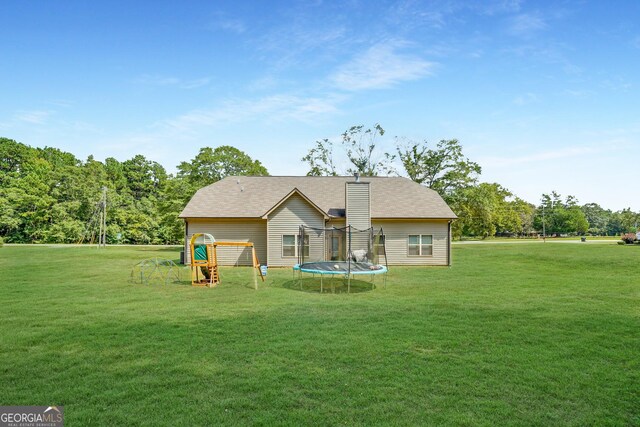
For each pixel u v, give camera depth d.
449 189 39.16
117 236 50.06
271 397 5.54
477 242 52.50
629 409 5.32
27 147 77.50
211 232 23.23
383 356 7.20
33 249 35.81
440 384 6.01
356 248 22.38
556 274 19.28
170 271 18.95
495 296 13.28
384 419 4.97
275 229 22.19
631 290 14.49
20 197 53.44
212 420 4.90
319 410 5.18
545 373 6.46
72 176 54.62
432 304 11.91
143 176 75.38
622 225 94.25
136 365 6.69
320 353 7.34
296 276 18.83
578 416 5.12
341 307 11.49
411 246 23.52
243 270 21.11
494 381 6.14
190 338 8.24
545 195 87.88
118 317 10.11
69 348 7.57
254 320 9.85
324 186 27.03
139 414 5.03
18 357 7.06
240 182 27.30
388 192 26.23
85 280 16.62
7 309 10.99
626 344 7.98
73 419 4.89
